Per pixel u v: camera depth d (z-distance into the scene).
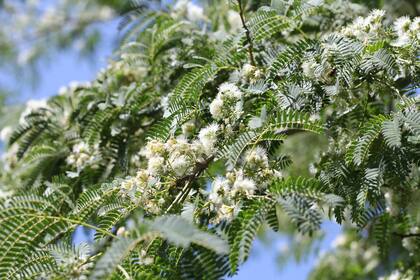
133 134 4.25
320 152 3.87
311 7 3.54
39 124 4.57
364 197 3.05
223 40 4.05
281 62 3.41
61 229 2.90
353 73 3.27
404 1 4.93
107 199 3.15
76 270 2.75
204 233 2.30
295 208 2.49
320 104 3.34
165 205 3.06
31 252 2.79
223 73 3.91
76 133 4.46
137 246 2.79
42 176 4.39
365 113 3.56
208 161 3.14
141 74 4.64
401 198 3.69
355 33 3.43
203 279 2.95
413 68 3.31
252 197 2.70
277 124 3.00
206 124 3.55
